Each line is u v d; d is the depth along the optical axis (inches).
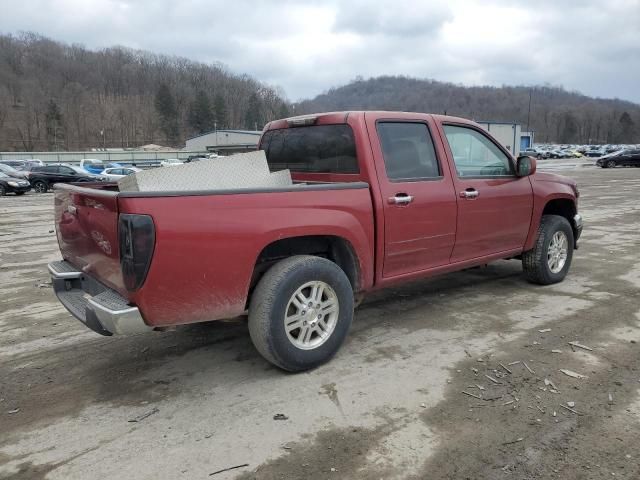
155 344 177.8
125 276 122.5
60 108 4574.3
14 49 5177.2
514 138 2518.5
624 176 1202.6
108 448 117.0
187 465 110.4
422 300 219.8
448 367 153.9
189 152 3326.8
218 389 143.9
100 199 127.9
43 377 153.8
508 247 215.0
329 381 146.7
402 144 174.4
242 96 5807.1
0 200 864.9
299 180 187.2
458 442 116.6
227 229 130.8
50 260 328.8
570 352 163.2
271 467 109.3
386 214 164.6
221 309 134.7
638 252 317.4
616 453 112.0
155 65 6013.8
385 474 106.5
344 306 155.3
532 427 122.0
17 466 111.4
